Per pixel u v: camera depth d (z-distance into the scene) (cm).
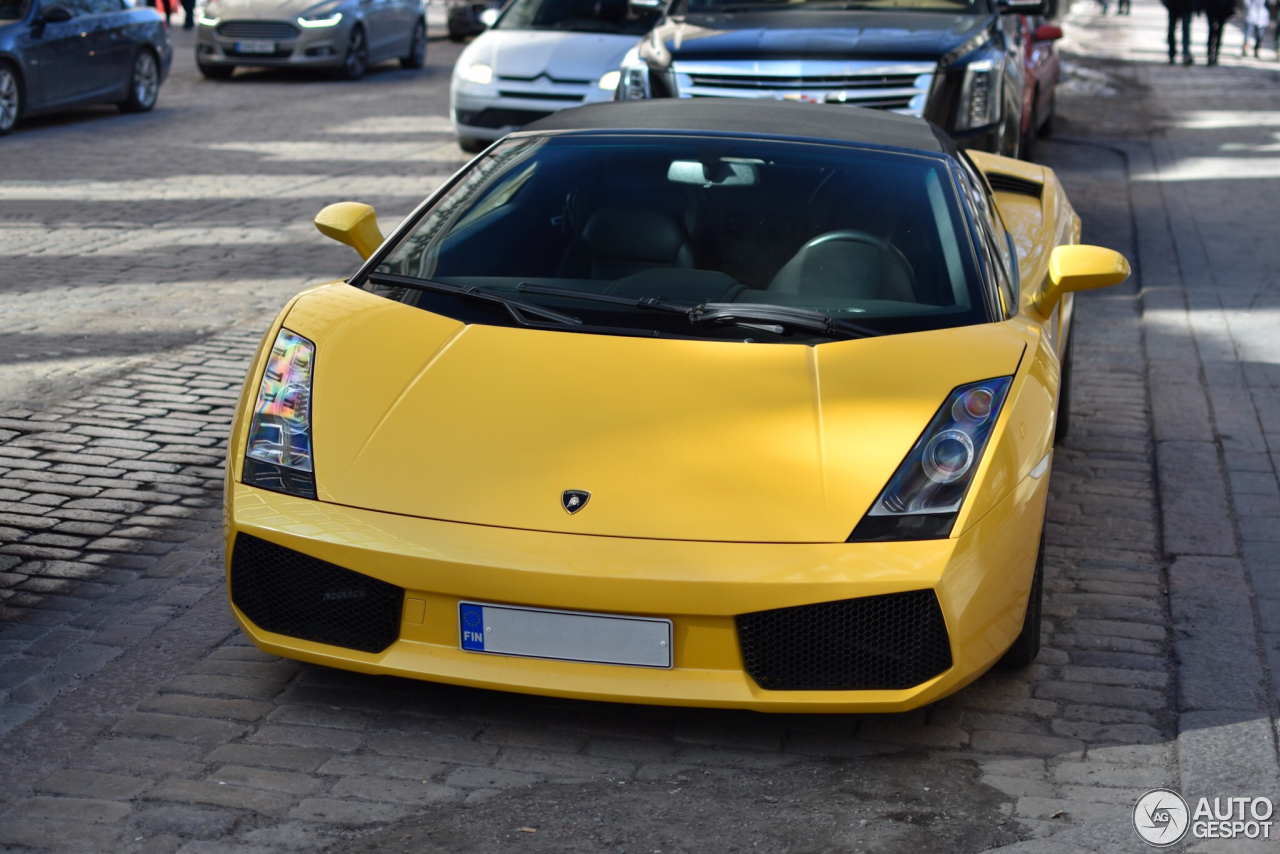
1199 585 386
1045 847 254
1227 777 282
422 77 1866
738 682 271
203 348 611
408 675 278
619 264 352
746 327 325
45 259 777
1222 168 1193
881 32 777
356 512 278
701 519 271
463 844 252
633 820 262
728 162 381
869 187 372
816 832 259
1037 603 321
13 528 406
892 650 273
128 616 349
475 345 318
